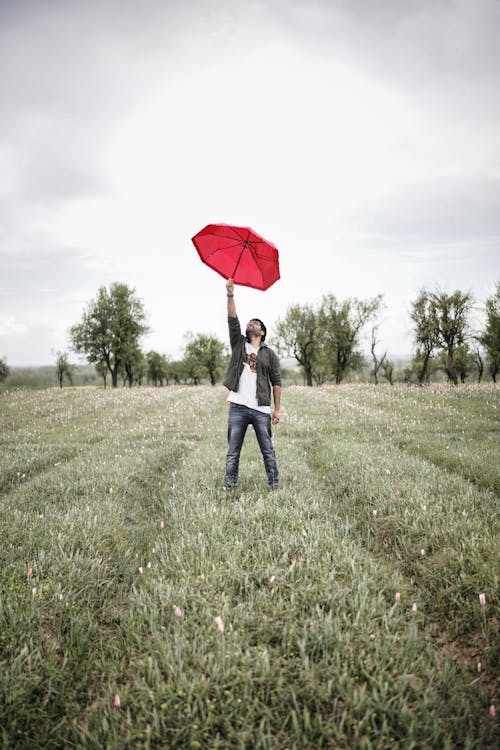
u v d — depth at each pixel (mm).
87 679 2230
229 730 1773
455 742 1776
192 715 1831
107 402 17594
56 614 2652
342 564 3105
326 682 2021
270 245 4160
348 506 4691
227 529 3762
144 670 2150
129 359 53875
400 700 1887
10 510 4410
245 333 4988
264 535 3619
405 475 5371
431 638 2543
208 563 3109
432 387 21453
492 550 3121
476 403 13398
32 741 1864
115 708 1950
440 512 3920
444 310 29828
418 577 3172
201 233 4332
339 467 6137
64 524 3887
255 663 2137
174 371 88312
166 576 3100
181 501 4719
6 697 1960
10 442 9508
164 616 2576
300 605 2619
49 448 8312
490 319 35188
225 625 2445
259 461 6496
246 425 4871
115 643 2475
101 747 1749
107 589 2990
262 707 1890
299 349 52562
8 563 3189
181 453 7809
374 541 3834
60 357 63562
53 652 2322
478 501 4277
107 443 8750
